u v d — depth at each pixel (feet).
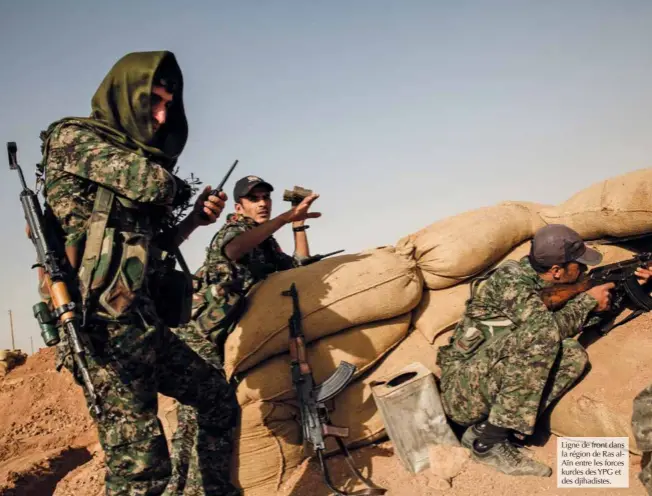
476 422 11.28
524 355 10.48
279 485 11.62
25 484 19.83
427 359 12.46
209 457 10.77
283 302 11.78
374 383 11.77
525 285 10.98
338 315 11.87
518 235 13.43
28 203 8.71
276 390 11.50
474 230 12.90
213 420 10.57
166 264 9.71
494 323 11.34
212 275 11.74
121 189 8.78
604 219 12.48
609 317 11.64
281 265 13.82
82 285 8.54
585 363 10.84
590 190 13.06
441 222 13.41
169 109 10.07
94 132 9.10
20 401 27.66
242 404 11.47
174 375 9.86
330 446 11.95
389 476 11.14
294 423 11.80
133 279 8.70
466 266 12.75
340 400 12.07
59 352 9.00
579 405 10.58
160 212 9.59
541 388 10.43
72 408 27.02
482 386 10.89
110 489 8.96
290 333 11.51
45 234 8.64
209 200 10.30
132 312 8.79
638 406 8.71
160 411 13.64
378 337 12.39
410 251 12.80
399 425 11.19
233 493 10.96
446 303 12.94
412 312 13.16
